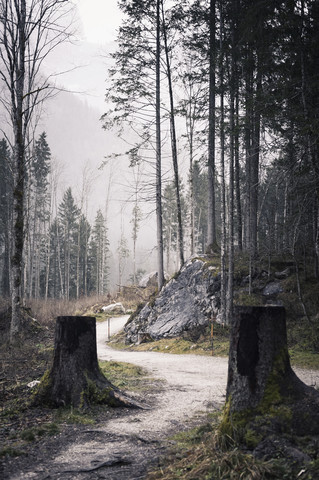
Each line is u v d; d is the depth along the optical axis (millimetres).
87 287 63625
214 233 22953
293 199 12977
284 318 4215
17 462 3975
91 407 5996
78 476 3596
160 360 13781
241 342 4145
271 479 3129
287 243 17359
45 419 5484
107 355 16078
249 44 14148
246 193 20578
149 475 3479
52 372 6219
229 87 16750
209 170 22109
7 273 43469
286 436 3611
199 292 19844
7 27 13992
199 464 3477
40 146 49031
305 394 3936
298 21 12258
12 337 14555
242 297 17828
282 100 12781
